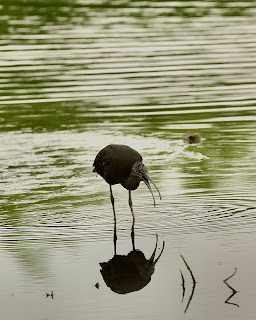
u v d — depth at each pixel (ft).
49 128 66.49
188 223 44.37
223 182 51.67
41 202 48.80
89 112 70.49
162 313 33.68
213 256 39.63
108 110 70.95
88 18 107.45
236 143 61.46
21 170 55.88
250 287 35.94
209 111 70.03
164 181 52.42
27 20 107.24
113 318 33.27
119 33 98.53
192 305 34.37
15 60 87.25
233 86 77.10
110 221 45.34
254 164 55.88
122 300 35.12
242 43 92.63
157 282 37.01
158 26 101.86
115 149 46.06
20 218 45.98
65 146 61.77
